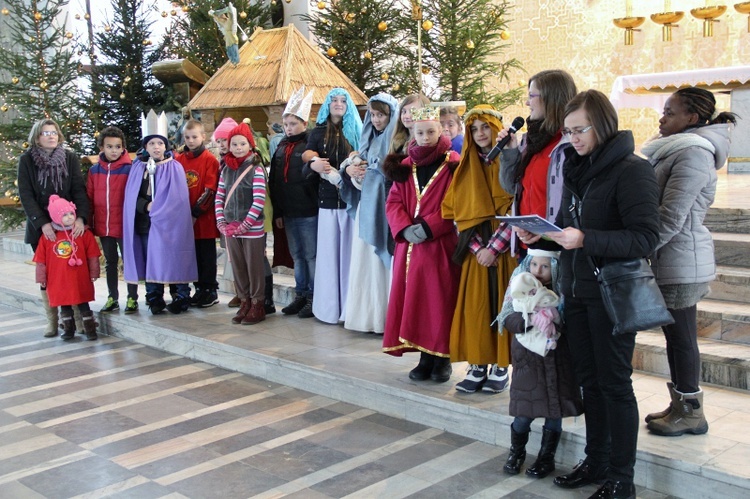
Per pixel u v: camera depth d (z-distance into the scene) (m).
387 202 4.26
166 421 4.31
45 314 6.95
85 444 4.02
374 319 5.24
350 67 8.68
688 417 3.31
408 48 8.43
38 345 6.12
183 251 6.05
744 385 3.88
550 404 3.25
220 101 7.93
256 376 5.07
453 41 7.86
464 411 3.86
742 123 8.39
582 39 10.10
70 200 6.07
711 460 3.04
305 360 4.80
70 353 5.87
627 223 2.83
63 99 10.09
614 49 9.88
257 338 5.38
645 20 9.64
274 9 9.70
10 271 8.94
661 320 2.81
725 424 3.43
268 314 6.12
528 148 3.43
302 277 5.96
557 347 3.27
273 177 5.80
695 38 9.33
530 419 3.33
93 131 9.91
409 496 3.25
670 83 8.42
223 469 3.63
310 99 5.71
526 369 3.29
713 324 4.31
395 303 4.26
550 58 10.37
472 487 3.30
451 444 3.79
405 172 4.17
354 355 4.89
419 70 7.14
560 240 2.84
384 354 4.89
